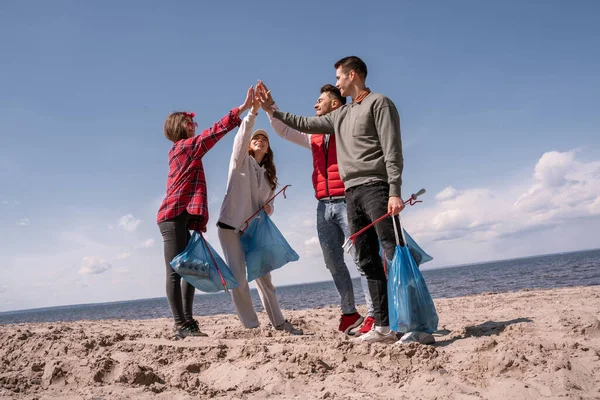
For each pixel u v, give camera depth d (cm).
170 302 360
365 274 321
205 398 212
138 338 367
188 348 303
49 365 266
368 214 306
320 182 382
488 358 234
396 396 198
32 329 510
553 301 513
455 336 321
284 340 320
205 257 345
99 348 326
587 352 241
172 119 378
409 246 322
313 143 393
